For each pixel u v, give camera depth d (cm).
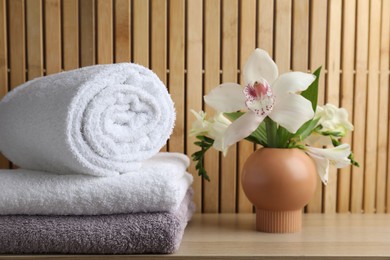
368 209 107
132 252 75
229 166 106
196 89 105
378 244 81
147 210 76
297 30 105
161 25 104
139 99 79
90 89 74
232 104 87
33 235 74
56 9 103
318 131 94
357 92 107
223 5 104
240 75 105
